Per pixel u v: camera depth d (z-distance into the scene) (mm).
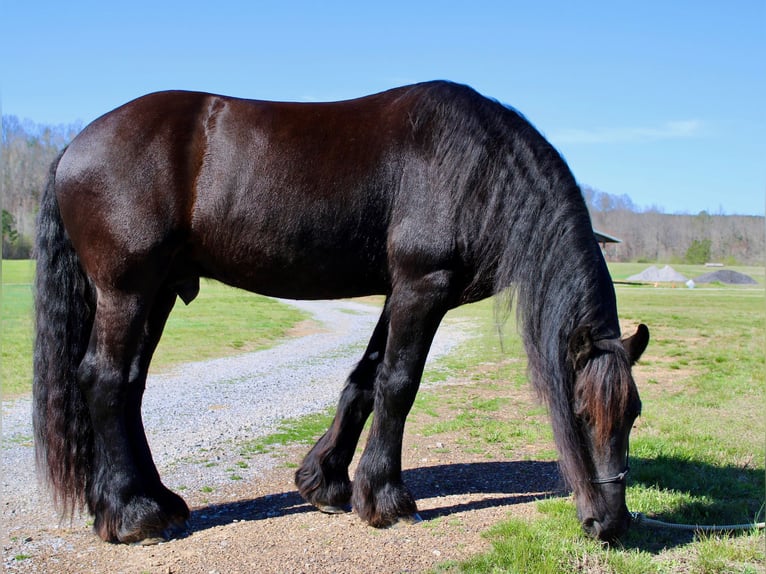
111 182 3465
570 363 3393
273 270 3717
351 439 4102
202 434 6383
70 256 3658
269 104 3801
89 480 3643
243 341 15586
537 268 3547
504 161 3631
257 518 3982
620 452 3264
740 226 104375
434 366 11609
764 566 3262
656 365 11219
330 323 21859
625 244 102062
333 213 3605
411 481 4750
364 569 3230
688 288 48438
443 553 3428
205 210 3588
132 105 3666
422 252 3574
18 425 6625
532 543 3428
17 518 4008
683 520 3982
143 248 3471
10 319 18766
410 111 3730
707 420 6828
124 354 3533
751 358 12062
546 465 5234
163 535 3588
